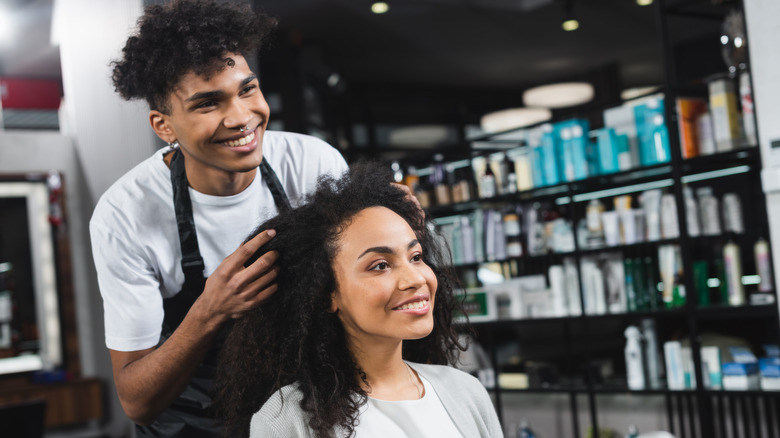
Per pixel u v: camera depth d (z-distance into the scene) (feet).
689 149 10.77
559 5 17.08
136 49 4.04
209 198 4.66
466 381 4.38
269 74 17.56
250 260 4.15
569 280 12.57
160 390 4.35
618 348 12.71
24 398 19.15
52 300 20.79
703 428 10.61
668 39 10.87
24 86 21.63
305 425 3.81
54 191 20.81
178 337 4.19
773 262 9.60
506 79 20.10
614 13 17.34
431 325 3.79
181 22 3.90
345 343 4.00
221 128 3.96
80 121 19.90
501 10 17.35
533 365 13.23
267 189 4.89
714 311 10.43
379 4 16.79
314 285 3.87
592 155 12.32
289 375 4.04
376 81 19.70
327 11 17.02
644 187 12.19
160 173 4.71
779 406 10.54
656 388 11.27
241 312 4.08
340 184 4.09
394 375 4.05
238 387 4.26
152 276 4.78
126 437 18.21
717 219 10.75
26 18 18.99
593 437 12.13
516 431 13.69
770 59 9.34
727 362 10.77
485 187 13.70
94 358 20.99
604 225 12.07
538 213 13.28
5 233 20.51
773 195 9.45
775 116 9.35
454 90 20.27
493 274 14.14
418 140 19.97
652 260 11.78
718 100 10.43
